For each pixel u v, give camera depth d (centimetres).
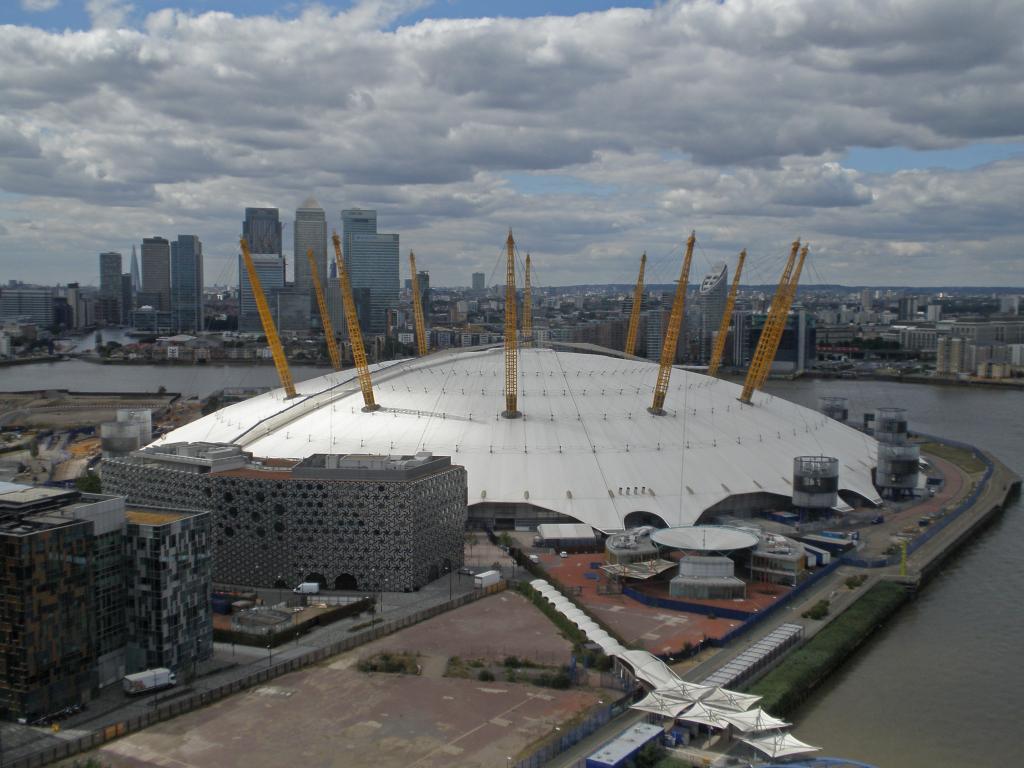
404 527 19125
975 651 16712
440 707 13788
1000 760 12694
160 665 14738
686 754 12356
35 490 15062
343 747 12569
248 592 19262
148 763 12131
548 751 12275
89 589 14000
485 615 17925
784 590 19212
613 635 16538
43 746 12512
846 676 15588
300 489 19425
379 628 16875
